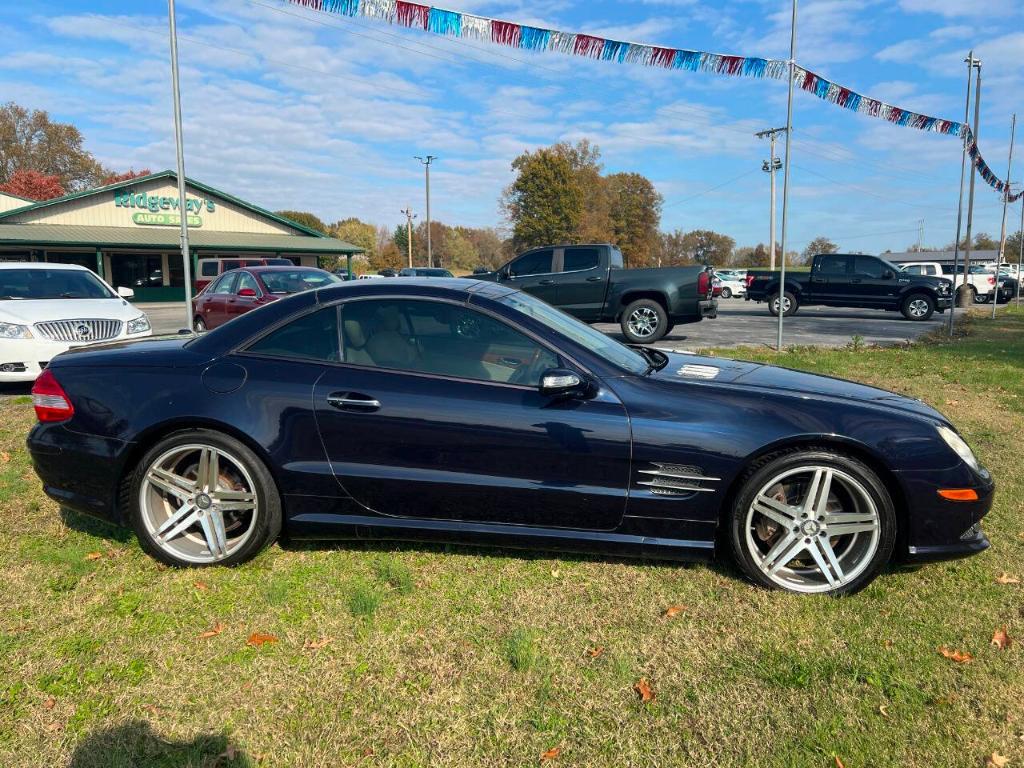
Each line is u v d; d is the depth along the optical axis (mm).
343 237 89062
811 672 2607
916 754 2188
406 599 3150
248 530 3418
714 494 3176
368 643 2811
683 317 12305
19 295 8555
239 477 3445
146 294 35375
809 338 13992
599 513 3260
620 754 2195
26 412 6914
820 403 3232
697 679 2576
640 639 2834
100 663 2672
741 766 2141
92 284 9258
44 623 2949
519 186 67188
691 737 2271
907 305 19906
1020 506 4301
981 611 3055
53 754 2195
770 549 3287
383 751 2213
